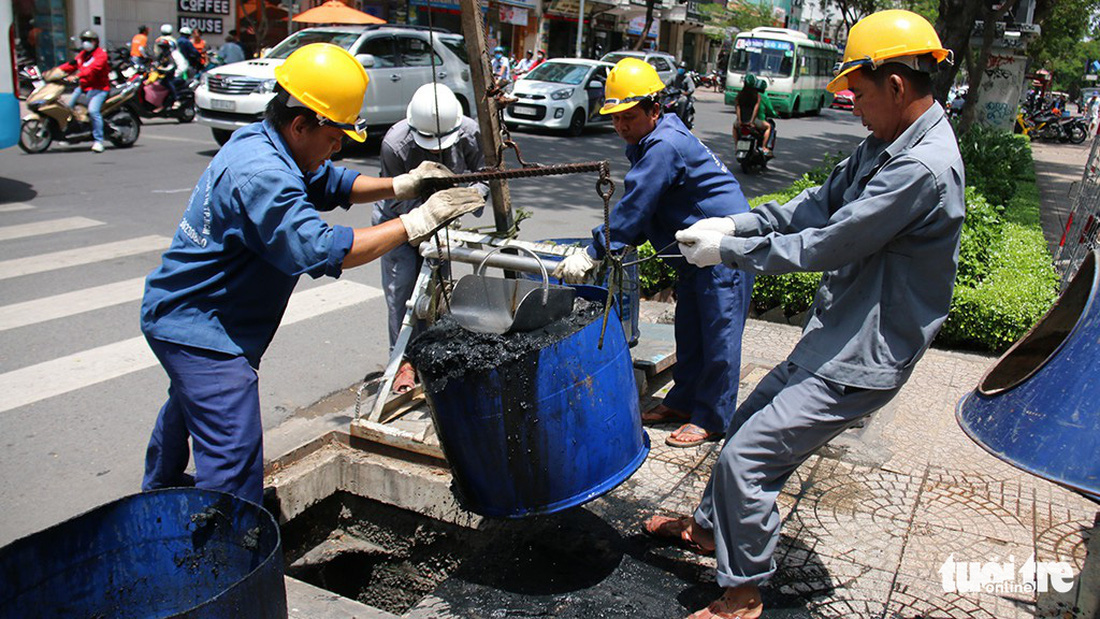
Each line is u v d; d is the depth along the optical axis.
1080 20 27.22
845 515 3.49
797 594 2.97
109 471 3.89
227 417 2.82
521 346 2.71
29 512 3.52
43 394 4.62
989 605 2.93
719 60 42.44
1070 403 2.10
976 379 5.12
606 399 2.86
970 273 6.31
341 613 2.86
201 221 2.77
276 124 2.79
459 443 2.84
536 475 2.81
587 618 2.89
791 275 6.11
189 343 2.77
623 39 41.66
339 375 5.07
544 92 16.67
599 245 3.55
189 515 2.50
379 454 3.90
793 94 27.06
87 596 2.40
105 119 12.20
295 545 3.88
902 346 2.53
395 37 13.30
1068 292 2.44
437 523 3.77
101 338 5.41
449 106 4.23
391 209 4.56
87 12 19.23
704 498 3.03
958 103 22.91
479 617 2.90
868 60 2.46
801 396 2.58
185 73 15.57
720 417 4.02
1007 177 11.09
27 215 8.30
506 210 3.82
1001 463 3.99
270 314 2.97
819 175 8.58
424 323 4.07
